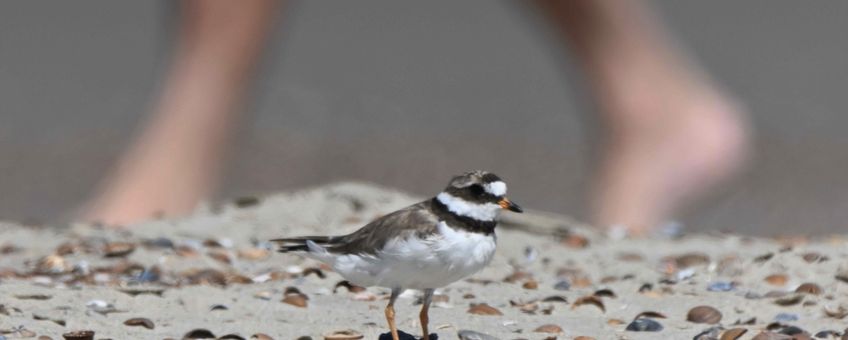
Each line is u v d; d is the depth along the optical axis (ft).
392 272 23.26
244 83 48.60
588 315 28.60
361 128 94.12
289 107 99.30
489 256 23.29
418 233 22.86
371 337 25.91
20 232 38.60
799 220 66.85
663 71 50.11
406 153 86.12
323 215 39.42
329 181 78.23
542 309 29.01
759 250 35.88
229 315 27.99
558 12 49.60
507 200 23.21
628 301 29.86
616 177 49.37
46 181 77.20
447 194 23.16
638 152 49.34
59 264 33.60
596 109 50.29
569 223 39.86
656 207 49.01
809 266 32.01
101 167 81.25
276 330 26.58
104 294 29.27
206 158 47.55
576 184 77.66
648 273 33.32
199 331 25.98
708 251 36.19
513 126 96.48
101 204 46.75
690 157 49.26
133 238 36.94
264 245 36.01
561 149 87.30
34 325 26.18
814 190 72.64
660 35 50.60
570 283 32.09
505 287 31.27
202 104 47.80
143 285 31.14
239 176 77.36
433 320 27.61
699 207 50.11
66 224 40.98
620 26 49.49
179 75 48.32
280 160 81.87
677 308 29.09
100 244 36.14
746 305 28.94
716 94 50.70
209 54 48.19
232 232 37.63
